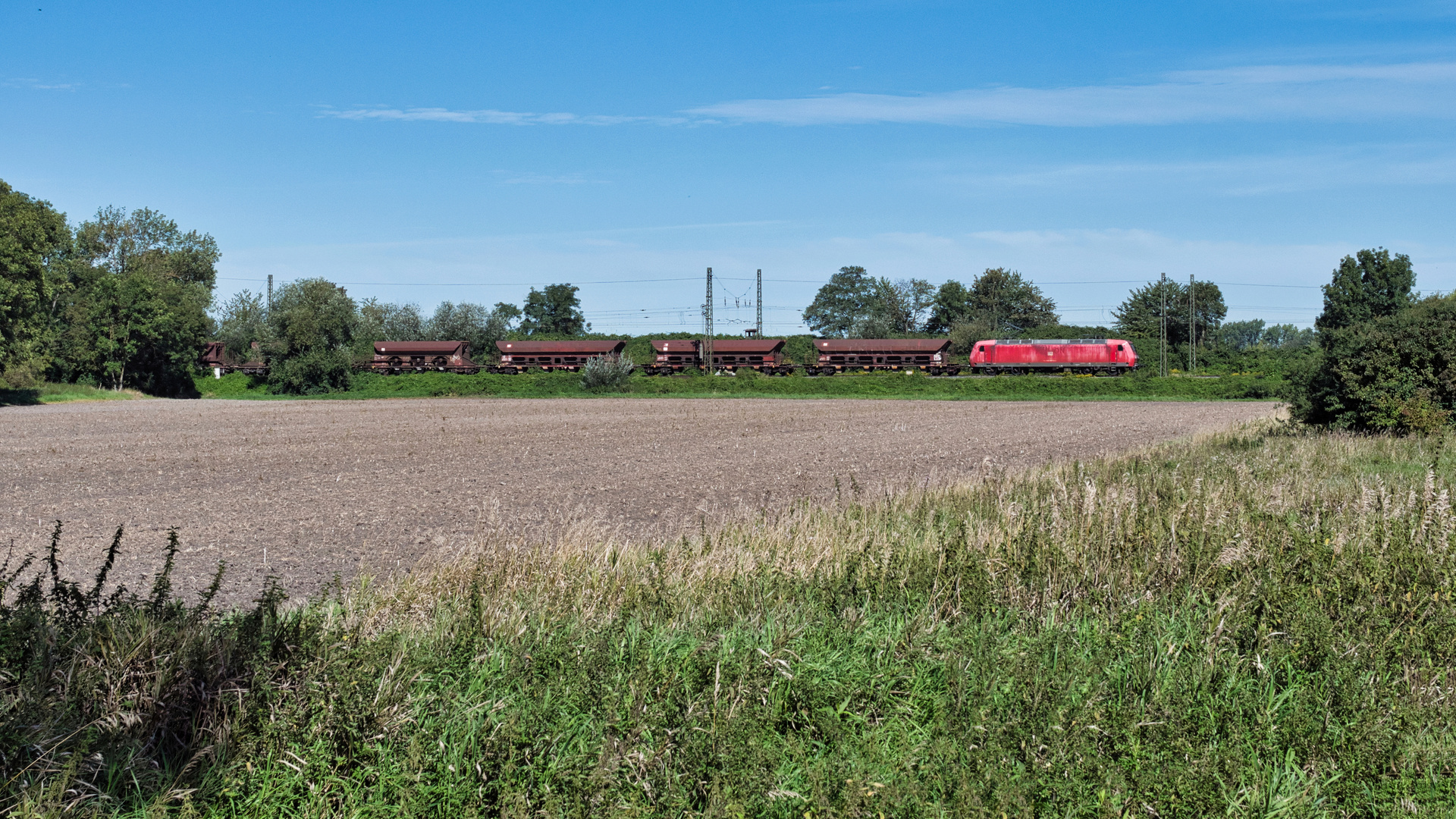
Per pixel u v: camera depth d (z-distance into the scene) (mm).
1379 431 26406
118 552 7121
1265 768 5477
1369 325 28344
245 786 5238
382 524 15688
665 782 5141
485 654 6688
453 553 12172
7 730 4922
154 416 51406
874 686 6445
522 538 10469
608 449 30984
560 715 5852
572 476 22938
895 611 8070
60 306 83312
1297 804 5098
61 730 5121
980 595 8273
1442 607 7656
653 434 38219
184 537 14469
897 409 60031
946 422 46438
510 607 7754
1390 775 5422
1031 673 6188
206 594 6973
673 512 17016
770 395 83125
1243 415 50375
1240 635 7414
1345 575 8570
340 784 5285
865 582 8773
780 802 5020
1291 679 6633
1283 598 7875
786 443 33500
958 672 6352
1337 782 5336
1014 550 9352
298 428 40906
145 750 5328
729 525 12727
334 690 5793
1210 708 6156
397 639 6773
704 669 6258
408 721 5664
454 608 7941
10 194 67125
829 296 155125
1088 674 6535
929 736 5777
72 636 6039
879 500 14742
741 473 23578
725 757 5180
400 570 11539
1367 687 6238
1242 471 15562
